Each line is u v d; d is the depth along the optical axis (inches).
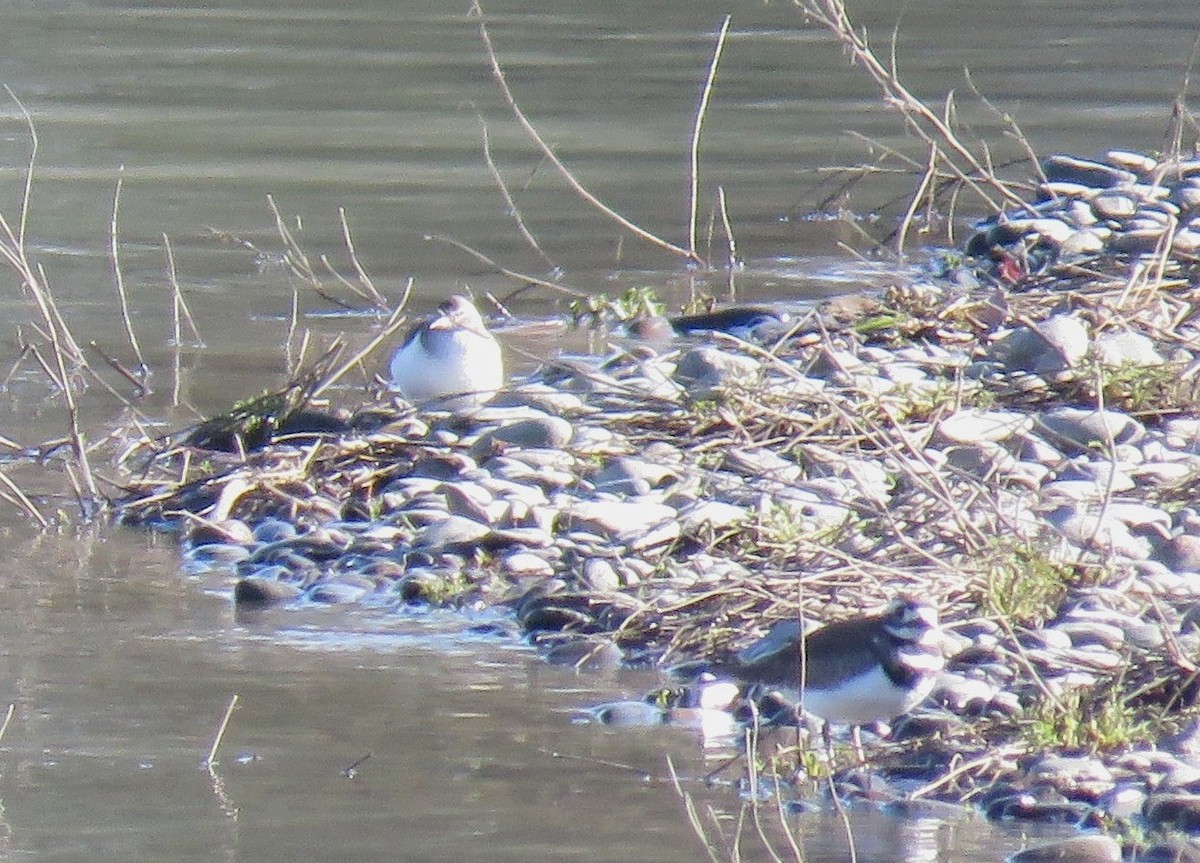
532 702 407.8
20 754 379.9
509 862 335.9
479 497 506.0
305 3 1579.7
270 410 565.3
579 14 1530.5
